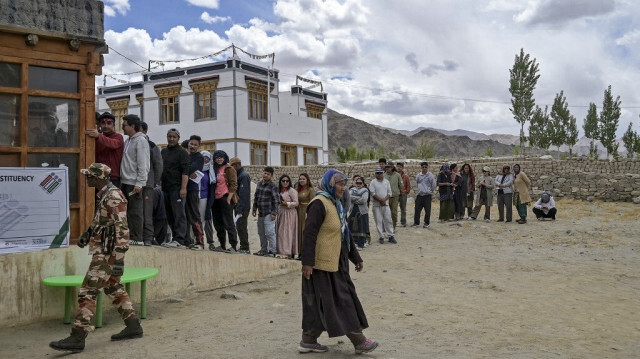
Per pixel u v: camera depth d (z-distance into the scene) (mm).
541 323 6824
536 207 19203
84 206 7809
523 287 9227
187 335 6398
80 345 5715
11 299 6973
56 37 7562
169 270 8688
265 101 42625
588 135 51438
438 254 13023
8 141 7324
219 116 40031
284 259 10680
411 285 9398
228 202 10664
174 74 42219
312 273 5484
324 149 49688
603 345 5883
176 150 9562
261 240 11570
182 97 41656
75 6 7750
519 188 18125
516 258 12430
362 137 196750
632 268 11008
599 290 9000
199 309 7879
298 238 11609
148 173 8727
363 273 10586
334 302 5402
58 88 7715
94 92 7992
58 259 7363
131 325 6266
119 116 46094
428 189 17250
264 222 11375
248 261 9875
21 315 7043
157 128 42750
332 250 5453
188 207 9898
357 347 5449
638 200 22250
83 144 7844
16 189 7195
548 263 11734
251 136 40688
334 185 5586
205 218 10508
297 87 47250
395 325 6707
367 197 14047
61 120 7711
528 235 15781
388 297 8391
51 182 7445
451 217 18594
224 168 10766
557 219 19016
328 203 5520
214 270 9336
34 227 7289
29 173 7289
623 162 25078
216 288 9312
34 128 7480
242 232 11242
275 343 5938
